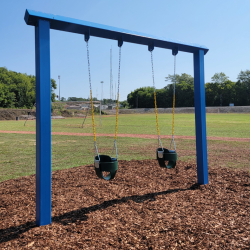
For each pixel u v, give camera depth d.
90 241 2.36
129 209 3.20
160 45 4.00
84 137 14.11
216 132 16.06
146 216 2.96
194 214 3.01
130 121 32.41
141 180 4.66
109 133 16.48
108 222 2.79
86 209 3.22
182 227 2.65
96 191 4.01
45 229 2.63
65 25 2.99
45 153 2.79
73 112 57.66
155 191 3.98
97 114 63.44
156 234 2.49
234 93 88.31
